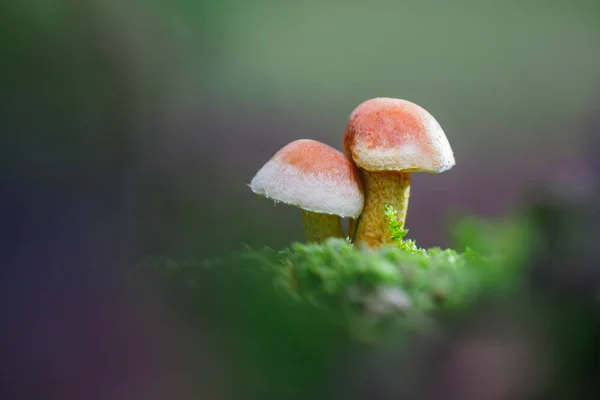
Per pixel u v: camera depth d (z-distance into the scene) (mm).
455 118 433
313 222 252
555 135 399
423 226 350
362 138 238
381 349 198
